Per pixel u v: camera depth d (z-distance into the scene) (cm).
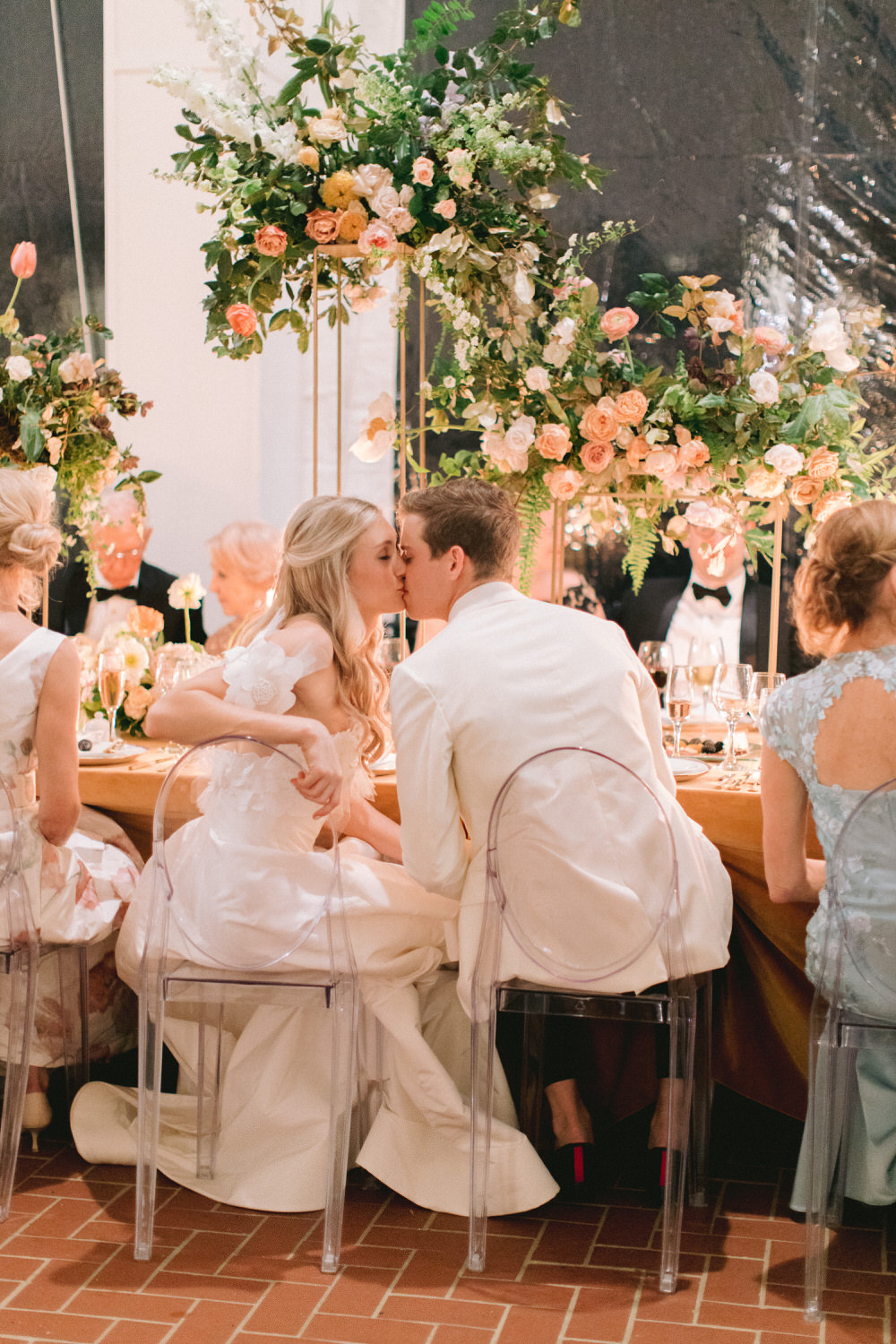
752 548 353
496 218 301
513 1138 249
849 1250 235
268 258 303
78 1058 284
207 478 409
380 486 406
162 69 298
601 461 292
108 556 411
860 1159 235
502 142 294
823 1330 205
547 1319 209
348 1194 260
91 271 412
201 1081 258
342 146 304
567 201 382
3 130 413
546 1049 260
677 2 373
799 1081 278
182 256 405
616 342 379
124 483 356
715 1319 209
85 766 303
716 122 374
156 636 406
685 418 294
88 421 338
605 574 385
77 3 403
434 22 305
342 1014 228
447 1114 250
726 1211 252
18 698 261
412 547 249
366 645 266
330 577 254
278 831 237
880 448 370
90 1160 271
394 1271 226
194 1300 214
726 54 372
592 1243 238
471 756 229
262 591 400
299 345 323
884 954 207
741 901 274
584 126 381
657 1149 254
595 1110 262
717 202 376
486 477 313
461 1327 206
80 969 283
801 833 240
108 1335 202
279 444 405
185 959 234
